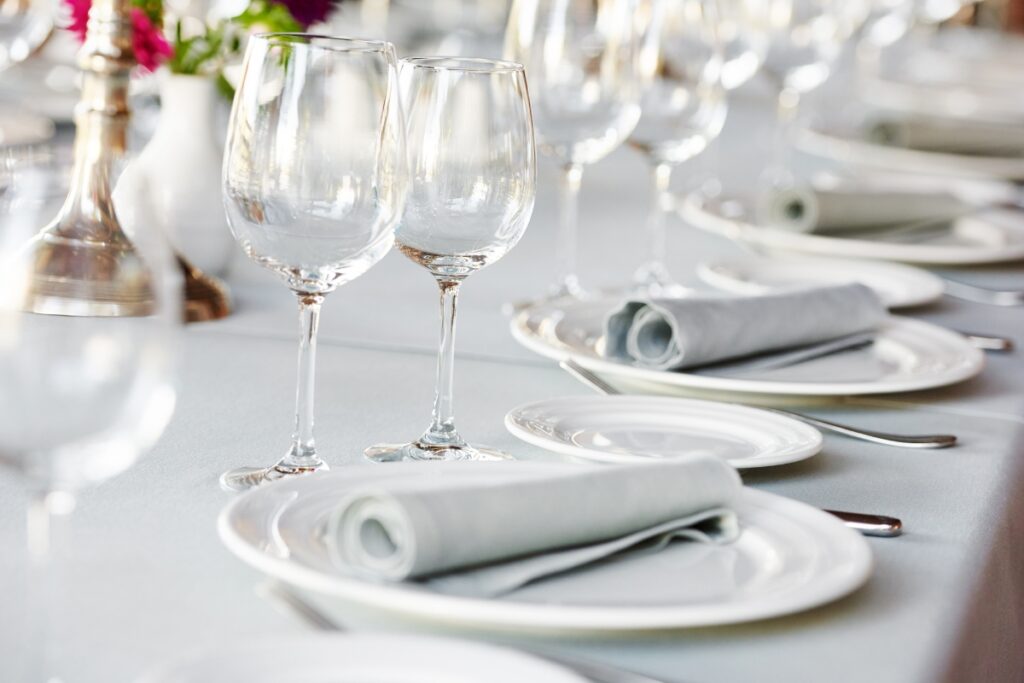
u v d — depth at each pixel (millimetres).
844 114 4070
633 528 852
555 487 822
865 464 1144
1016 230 2307
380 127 954
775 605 734
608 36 1713
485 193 1057
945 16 6484
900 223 2248
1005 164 3150
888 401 1364
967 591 871
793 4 2840
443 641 664
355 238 964
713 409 1216
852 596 834
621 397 1218
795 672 722
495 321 1643
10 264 668
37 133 2252
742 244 2260
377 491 759
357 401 1260
